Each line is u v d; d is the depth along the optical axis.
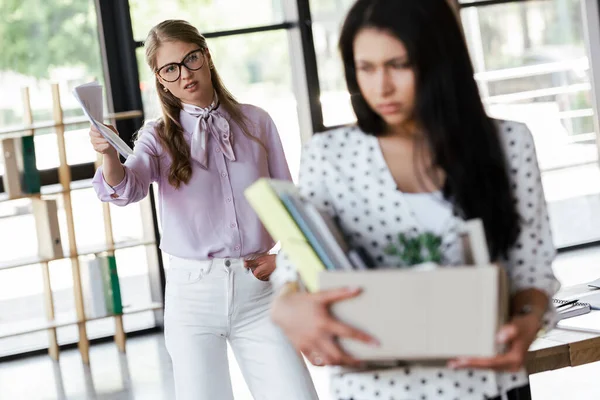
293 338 1.79
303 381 3.70
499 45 9.12
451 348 1.70
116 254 8.09
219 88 3.88
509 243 1.95
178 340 3.70
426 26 1.85
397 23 1.84
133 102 8.04
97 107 3.68
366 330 1.73
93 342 8.03
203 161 3.72
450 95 1.88
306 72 8.38
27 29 7.91
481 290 1.68
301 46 8.38
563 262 8.88
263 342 3.70
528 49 9.19
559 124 9.32
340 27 1.94
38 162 7.88
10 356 7.82
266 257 3.71
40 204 7.40
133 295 8.12
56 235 7.36
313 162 2.04
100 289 7.50
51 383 6.95
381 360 1.80
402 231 1.97
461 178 1.90
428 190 1.97
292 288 1.90
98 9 8.00
